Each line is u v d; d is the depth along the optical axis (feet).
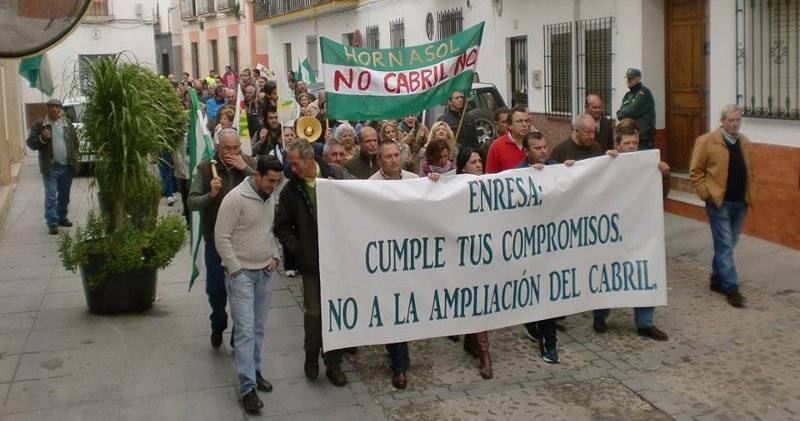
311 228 19.79
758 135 31.17
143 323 25.32
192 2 133.69
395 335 20.07
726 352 21.79
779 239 30.37
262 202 18.90
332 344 19.65
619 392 19.74
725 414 18.44
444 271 20.39
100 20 97.96
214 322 22.44
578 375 20.76
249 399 18.76
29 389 20.30
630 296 22.50
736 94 31.99
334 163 23.99
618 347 22.45
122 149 25.86
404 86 25.68
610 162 22.04
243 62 117.19
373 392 19.99
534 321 21.45
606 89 41.81
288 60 103.81
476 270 20.67
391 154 20.51
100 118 25.94
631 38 39.04
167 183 47.44
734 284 25.13
